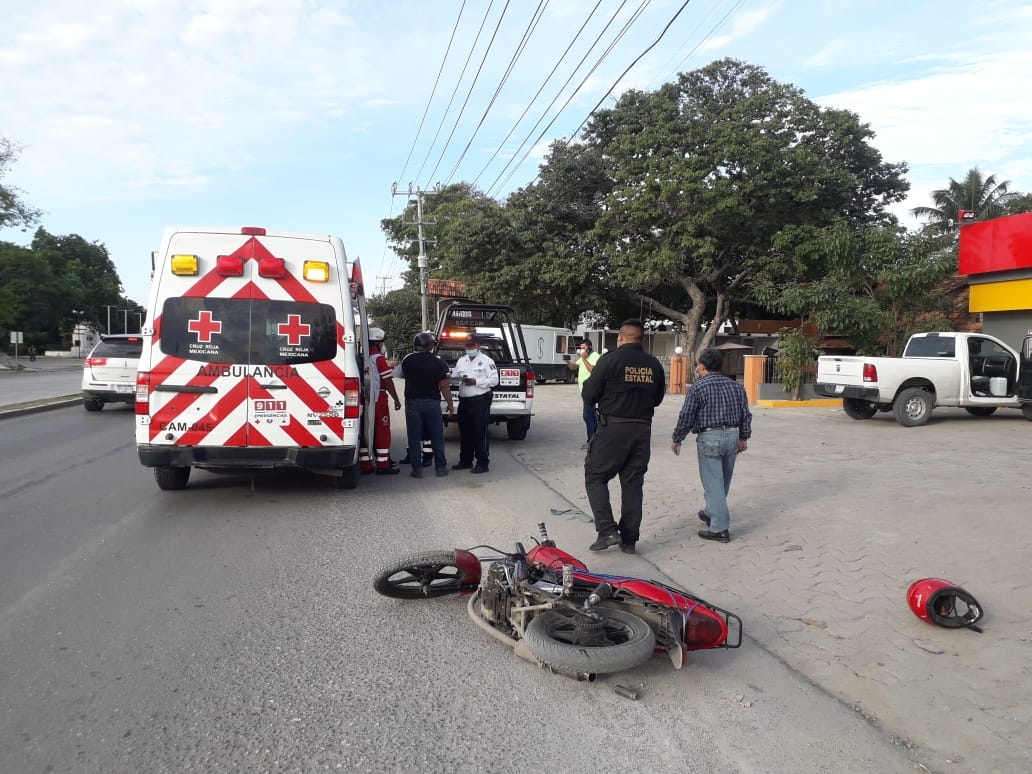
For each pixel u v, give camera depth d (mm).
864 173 30828
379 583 4711
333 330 7355
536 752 3162
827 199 27609
